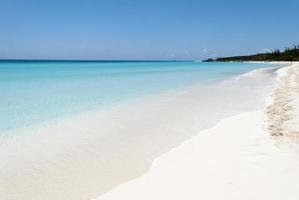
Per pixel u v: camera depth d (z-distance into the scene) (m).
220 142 6.79
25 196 4.53
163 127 8.43
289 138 6.63
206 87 19.14
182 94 15.59
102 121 9.19
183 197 4.23
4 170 5.45
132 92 16.52
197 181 4.73
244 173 4.86
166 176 5.05
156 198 4.28
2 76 29.80
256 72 38.69
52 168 5.55
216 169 5.15
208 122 8.94
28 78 27.19
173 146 6.73
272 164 5.16
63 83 22.05
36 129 8.23
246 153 5.84
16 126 8.56
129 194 4.48
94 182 4.96
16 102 12.79
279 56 116.88
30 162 5.83
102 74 35.16
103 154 6.27
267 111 10.06
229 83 21.92
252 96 14.27
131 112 10.59
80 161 5.88
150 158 6.01
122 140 7.22
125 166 5.62
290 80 22.09
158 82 23.38
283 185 4.34
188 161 5.69
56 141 7.15
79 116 9.91
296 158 5.38
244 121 8.77
